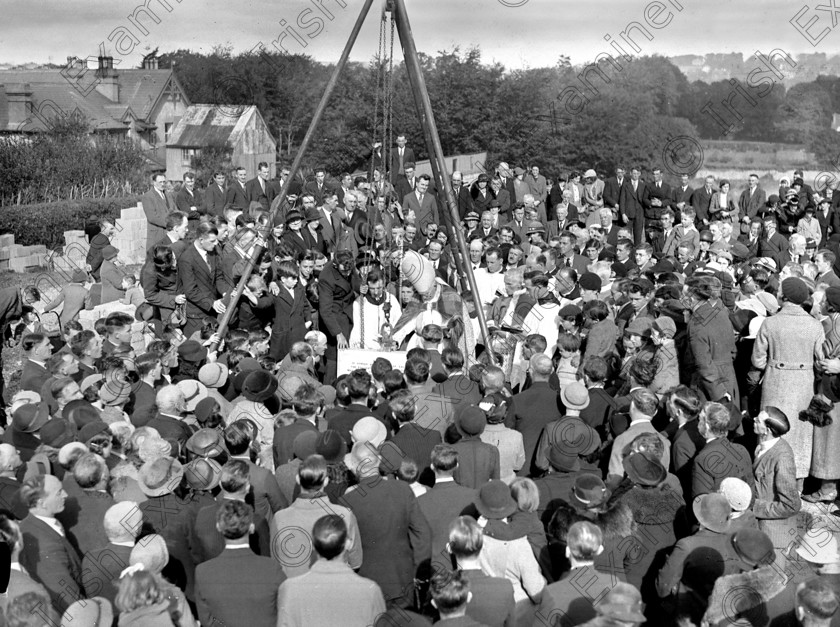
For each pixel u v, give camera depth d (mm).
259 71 39062
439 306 11078
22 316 12484
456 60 36656
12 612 5133
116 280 14633
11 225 25297
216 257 13148
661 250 19438
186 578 6285
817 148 34812
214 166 34375
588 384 8656
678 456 7672
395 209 18422
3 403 11453
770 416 7602
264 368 9672
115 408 8141
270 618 5598
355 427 7039
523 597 6055
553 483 7082
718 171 34625
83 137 30984
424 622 5492
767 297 11312
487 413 7531
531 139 36250
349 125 37031
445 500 6617
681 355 10531
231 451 6746
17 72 47188
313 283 13562
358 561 6277
